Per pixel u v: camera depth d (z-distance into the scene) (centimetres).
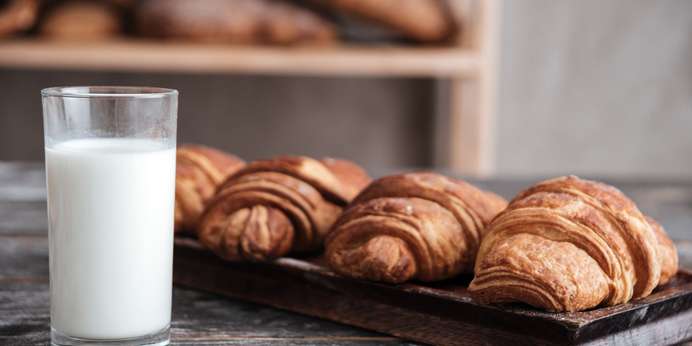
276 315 87
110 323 80
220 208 90
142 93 84
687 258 102
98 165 79
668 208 122
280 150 221
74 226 79
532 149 226
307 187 90
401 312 83
